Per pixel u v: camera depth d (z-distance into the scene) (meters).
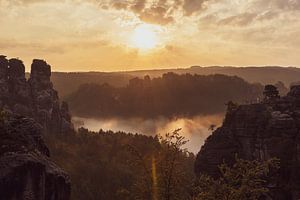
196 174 76.81
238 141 75.00
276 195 60.75
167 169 27.77
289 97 72.56
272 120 68.19
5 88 186.38
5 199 23.94
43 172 25.58
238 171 28.11
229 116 78.88
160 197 27.61
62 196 26.98
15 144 26.11
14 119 29.39
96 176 150.75
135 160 28.69
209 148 76.56
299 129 65.81
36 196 24.88
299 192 59.25
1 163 24.52
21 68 196.75
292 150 64.44
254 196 26.73
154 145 28.95
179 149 28.42
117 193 30.08
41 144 29.19
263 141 68.12
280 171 63.28
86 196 136.25
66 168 155.00
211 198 26.91
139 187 28.27
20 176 24.39
